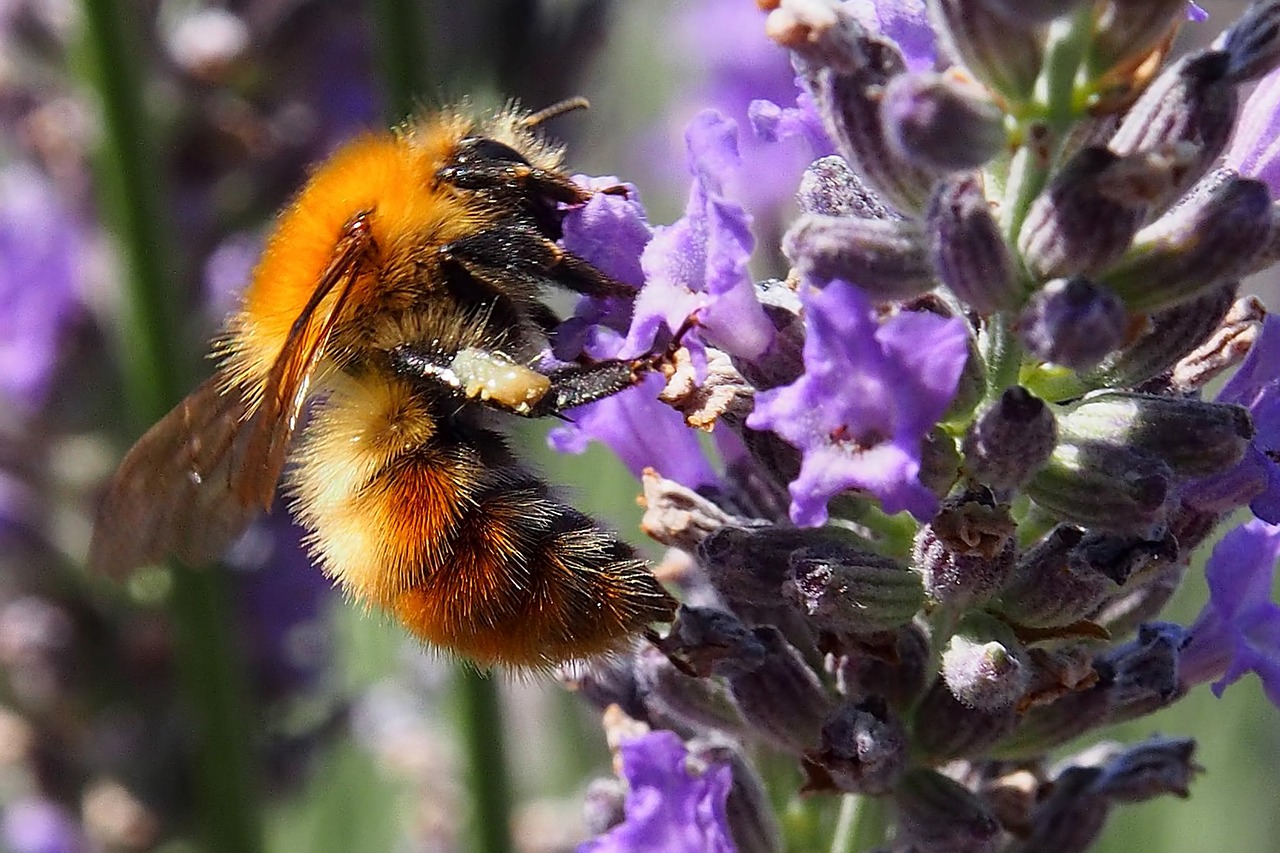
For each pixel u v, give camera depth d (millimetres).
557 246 105
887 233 96
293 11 157
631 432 108
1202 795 163
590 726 175
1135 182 92
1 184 158
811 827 109
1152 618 105
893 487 93
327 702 166
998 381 98
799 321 99
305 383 105
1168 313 98
